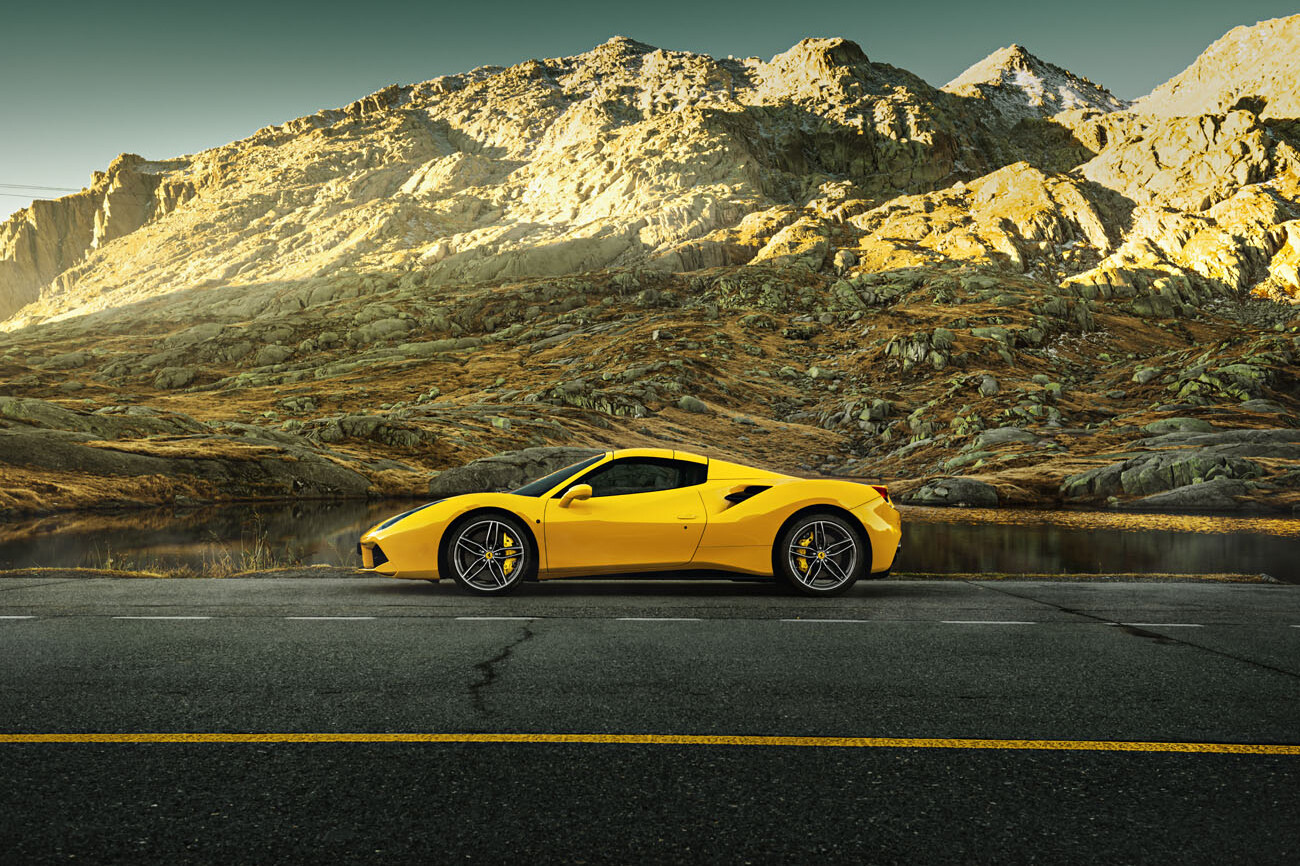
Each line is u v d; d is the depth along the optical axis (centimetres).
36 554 1555
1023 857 219
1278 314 13650
